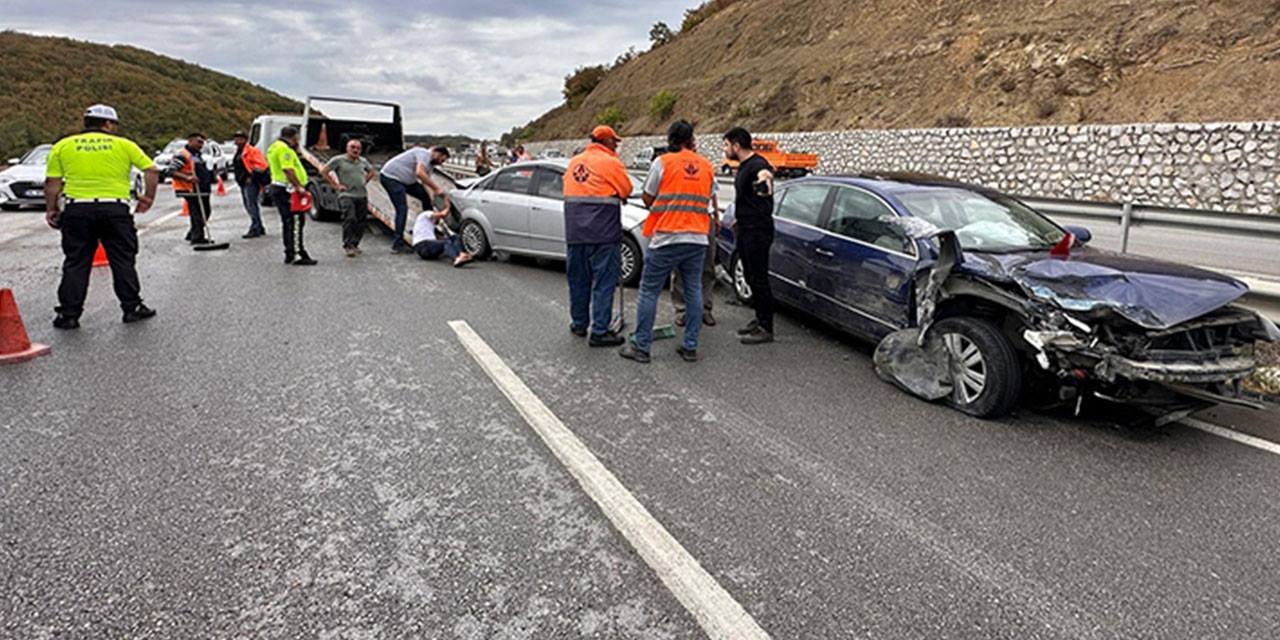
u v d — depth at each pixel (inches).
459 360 204.7
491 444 146.9
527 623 91.9
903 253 198.4
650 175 196.1
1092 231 407.8
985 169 912.3
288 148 338.0
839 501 125.3
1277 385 188.4
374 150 609.0
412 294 291.1
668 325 245.3
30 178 592.7
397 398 172.7
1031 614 95.4
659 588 99.7
